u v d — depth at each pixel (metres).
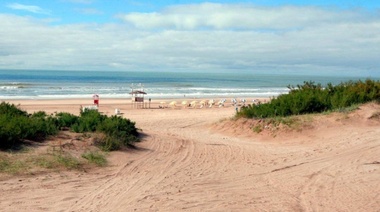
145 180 9.42
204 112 31.77
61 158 10.14
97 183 8.95
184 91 64.88
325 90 21.52
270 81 131.62
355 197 8.50
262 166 11.30
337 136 15.27
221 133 18.70
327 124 16.62
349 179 9.83
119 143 12.09
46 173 9.20
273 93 64.19
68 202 7.68
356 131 15.68
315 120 17.02
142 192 8.51
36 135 11.62
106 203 7.75
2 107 13.81
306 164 11.46
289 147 14.41
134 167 10.54
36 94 52.28
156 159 11.63
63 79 107.50
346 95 19.91
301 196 8.60
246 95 58.50
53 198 7.82
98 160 10.61
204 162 11.67
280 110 19.41
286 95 20.95
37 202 7.55
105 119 14.42
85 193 8.25
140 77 144.75
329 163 11.48
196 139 16.30
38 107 35.16
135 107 37.22
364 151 12.73
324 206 7.97
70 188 8.47
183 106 37.91
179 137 16.42
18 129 10.66
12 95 49.66
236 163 11.67
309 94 20.36
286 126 16.77
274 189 9.09
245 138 17.05
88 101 42.78
